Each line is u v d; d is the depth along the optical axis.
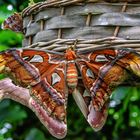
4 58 0.85
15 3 1.35
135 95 1.42
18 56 0.86
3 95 0.86
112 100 1.50
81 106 0.87
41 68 0.88
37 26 0.94
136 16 0.88
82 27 0.89
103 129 1.65
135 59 0.84
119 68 0.85
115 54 0.86
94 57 0.87
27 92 0.87
